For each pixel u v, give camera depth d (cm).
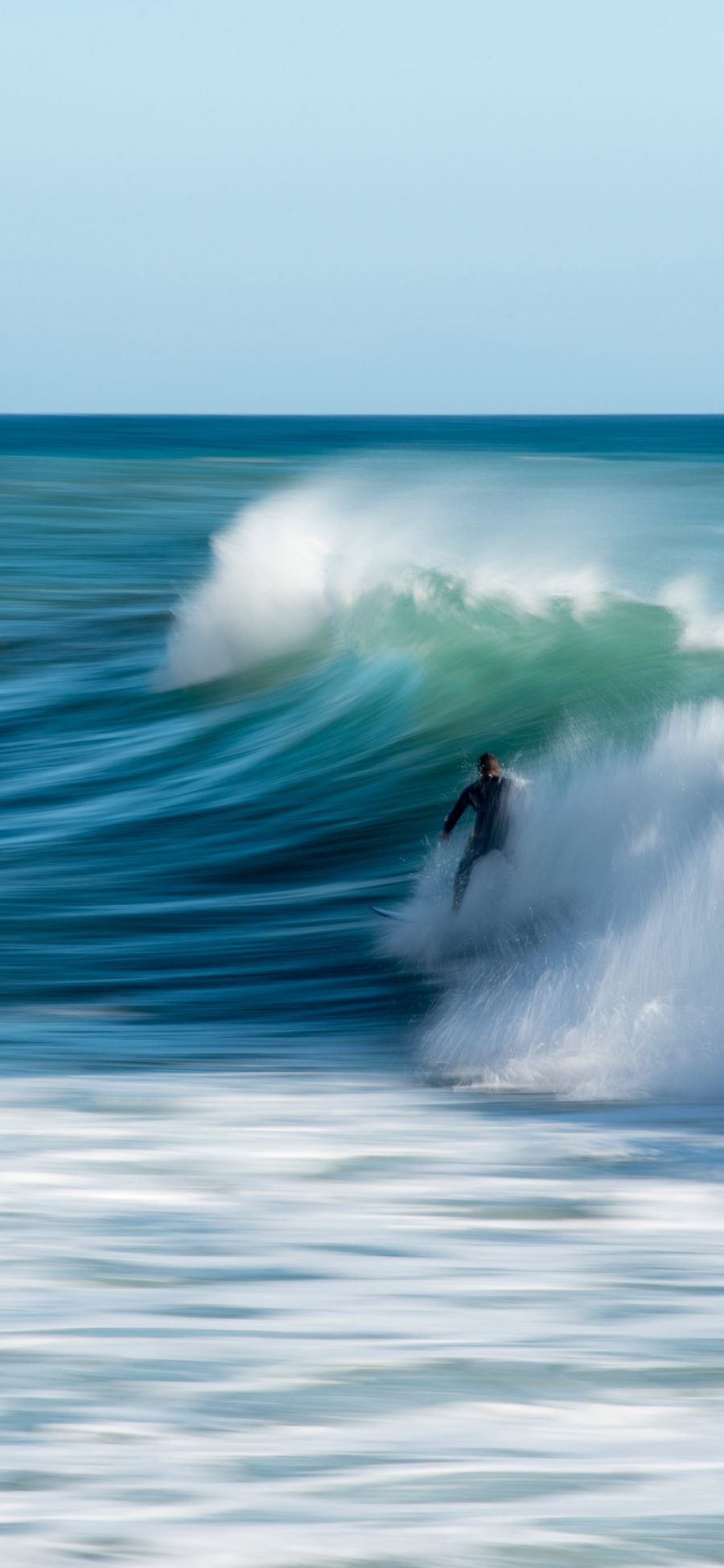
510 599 6656
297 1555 1143
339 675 6862
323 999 3366
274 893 4347
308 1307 1623
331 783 5459
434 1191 2038
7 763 6619
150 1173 2106
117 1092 2592
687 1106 2502
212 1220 1908
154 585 13462
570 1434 1340
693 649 5897
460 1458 1296
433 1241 1836
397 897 4178
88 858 4869
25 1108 2469
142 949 3825
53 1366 1476
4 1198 1986
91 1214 1930
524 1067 2736
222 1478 1262
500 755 5253
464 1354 1505
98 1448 1314
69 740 7000
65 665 9062
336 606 7925
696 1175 2109
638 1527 1182
